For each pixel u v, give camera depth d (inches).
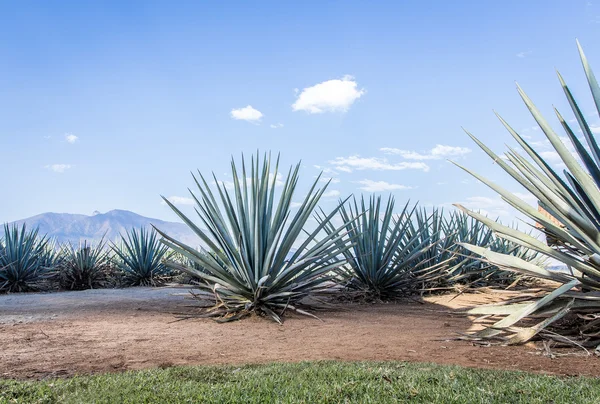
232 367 184.7
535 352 217.6
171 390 148.7
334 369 173.2
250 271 333.1
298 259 359.6
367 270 437.1
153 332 269.0
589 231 227.8
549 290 272.1
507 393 143.7
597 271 236.5
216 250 343.6
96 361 201.0
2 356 207.2
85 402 137.8
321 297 443.5
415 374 164.1
